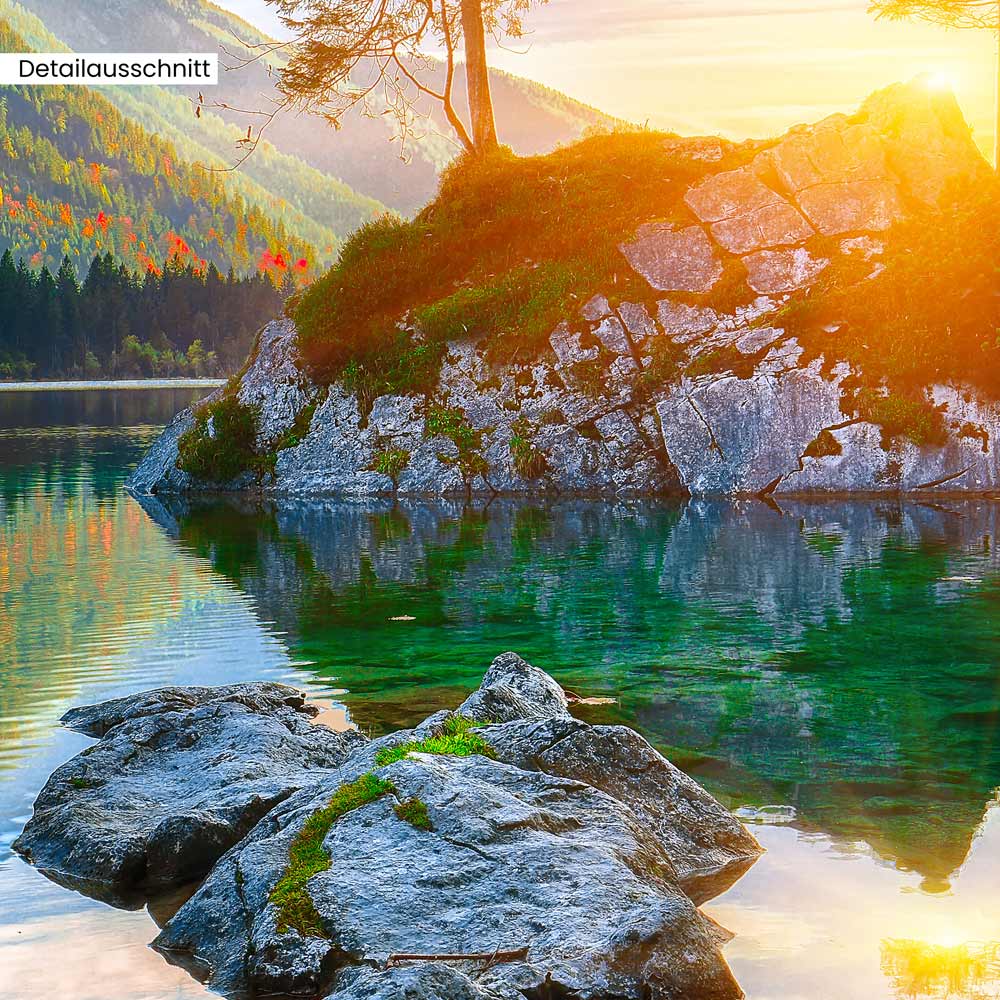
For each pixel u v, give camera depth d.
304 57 33.56
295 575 17.17
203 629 13.55
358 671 11.61
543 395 27.95
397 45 34.78
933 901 6.33
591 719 9.88
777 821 7.59
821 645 12.38
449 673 11.48
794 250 28.64
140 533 21.92
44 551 19.73
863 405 25.41
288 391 30.36
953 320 25.47
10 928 6.36
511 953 5.34
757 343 26.69
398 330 30.22
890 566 16.75
